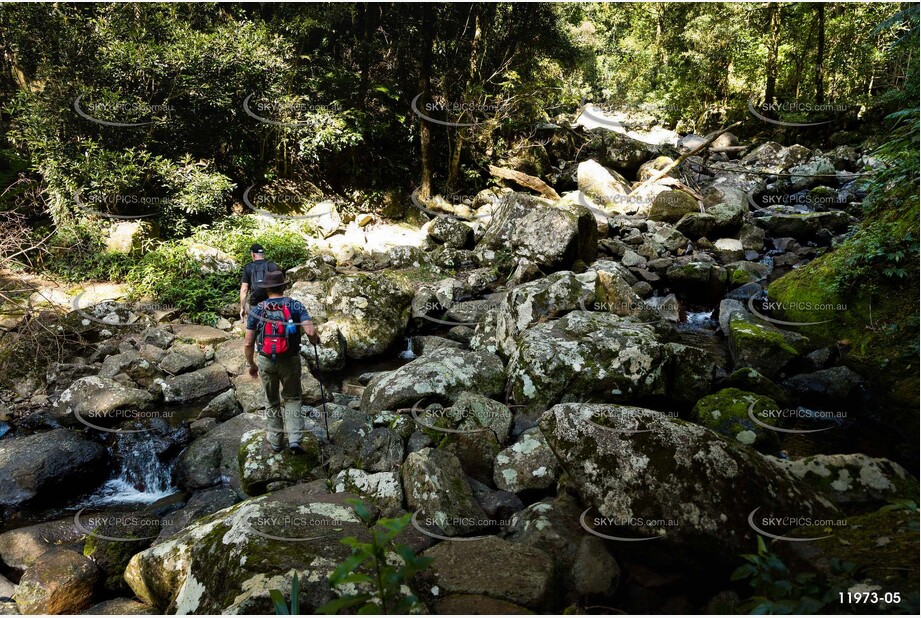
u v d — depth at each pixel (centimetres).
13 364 613
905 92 774
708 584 282
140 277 823
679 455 298
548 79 1619
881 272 564
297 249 973
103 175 872
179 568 323
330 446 436
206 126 1084
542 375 502
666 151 1692
